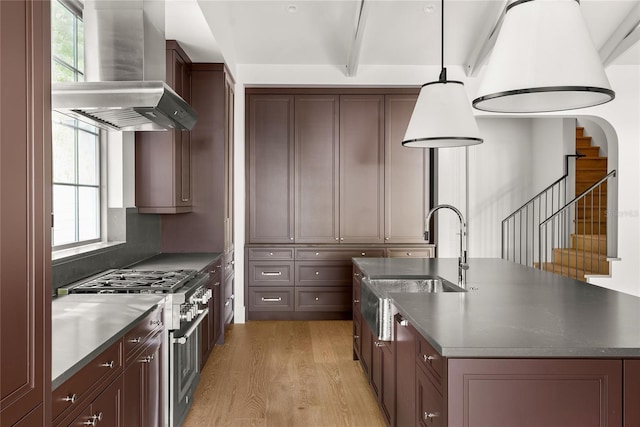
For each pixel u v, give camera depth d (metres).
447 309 2.37
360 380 4.04
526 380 1.74
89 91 2.64
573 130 7.16
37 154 1.30
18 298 1.21
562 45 2.00
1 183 1.13
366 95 6.14
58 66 3.16
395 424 2.72
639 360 1.74
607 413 1.74
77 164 3.52
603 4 4.93
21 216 1.22
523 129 8.04
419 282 3.55
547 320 2.14
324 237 6.16
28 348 1.26
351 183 6.15
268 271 6.11
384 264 4.08
